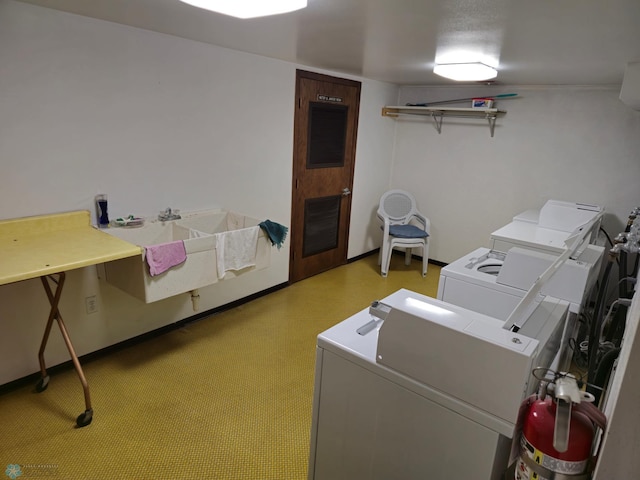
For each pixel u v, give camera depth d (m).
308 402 2.39
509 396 1.02
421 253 5.10
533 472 1.00
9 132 2.11
